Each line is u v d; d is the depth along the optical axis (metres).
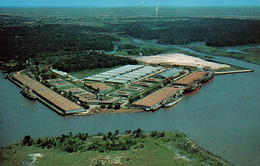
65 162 170.25
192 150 186.88
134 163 169.00
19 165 168.12
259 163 174.00
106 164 167.38
